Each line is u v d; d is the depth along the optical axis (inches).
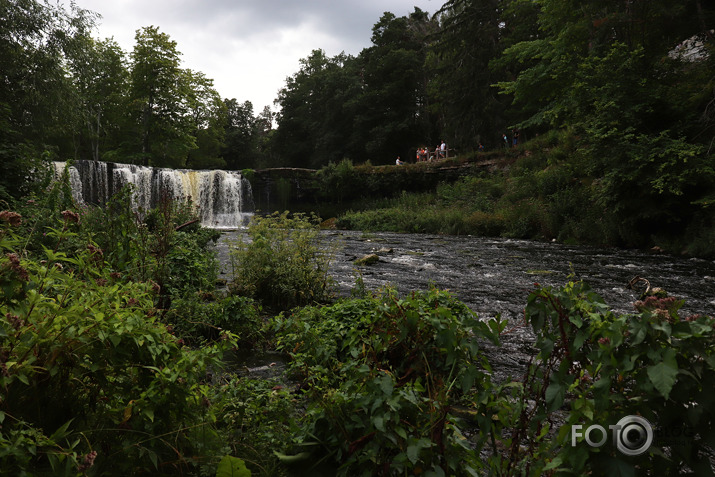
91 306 68.5
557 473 51.5
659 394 46.4
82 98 681.6
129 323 66.7
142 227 171.8
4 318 59.4
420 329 80.0
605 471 48.8
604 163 679.7
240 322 176.6
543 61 967.6
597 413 50.4
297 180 1551.4
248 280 261.9
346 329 143.4
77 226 160.9
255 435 83.2
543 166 1105.4
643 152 629.0
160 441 68.7
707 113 666.2
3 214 68.2
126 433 66.5
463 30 1429.6
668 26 709.9
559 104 876.6
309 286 270.4
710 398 45.6
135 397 68.9
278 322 128.6
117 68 1625.2
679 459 48.5
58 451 54.3
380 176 1515.7
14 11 581.0
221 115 2095.2
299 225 288.0
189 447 72.5
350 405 74.0
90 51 674.8
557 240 786.8
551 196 869.8
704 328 45.8
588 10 775.7
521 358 181.9
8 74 581.0
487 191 1160.8
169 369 68.0
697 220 615.8
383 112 2078.0
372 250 616.1
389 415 65.7
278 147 2669.8
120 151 1736.0
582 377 61.0
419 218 1111.6
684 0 671.8
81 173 1155.9
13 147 371.2
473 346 71.3
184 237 237.1
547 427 62.9
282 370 147.4
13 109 587.8
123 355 67.3
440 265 486.3
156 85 1654.8
